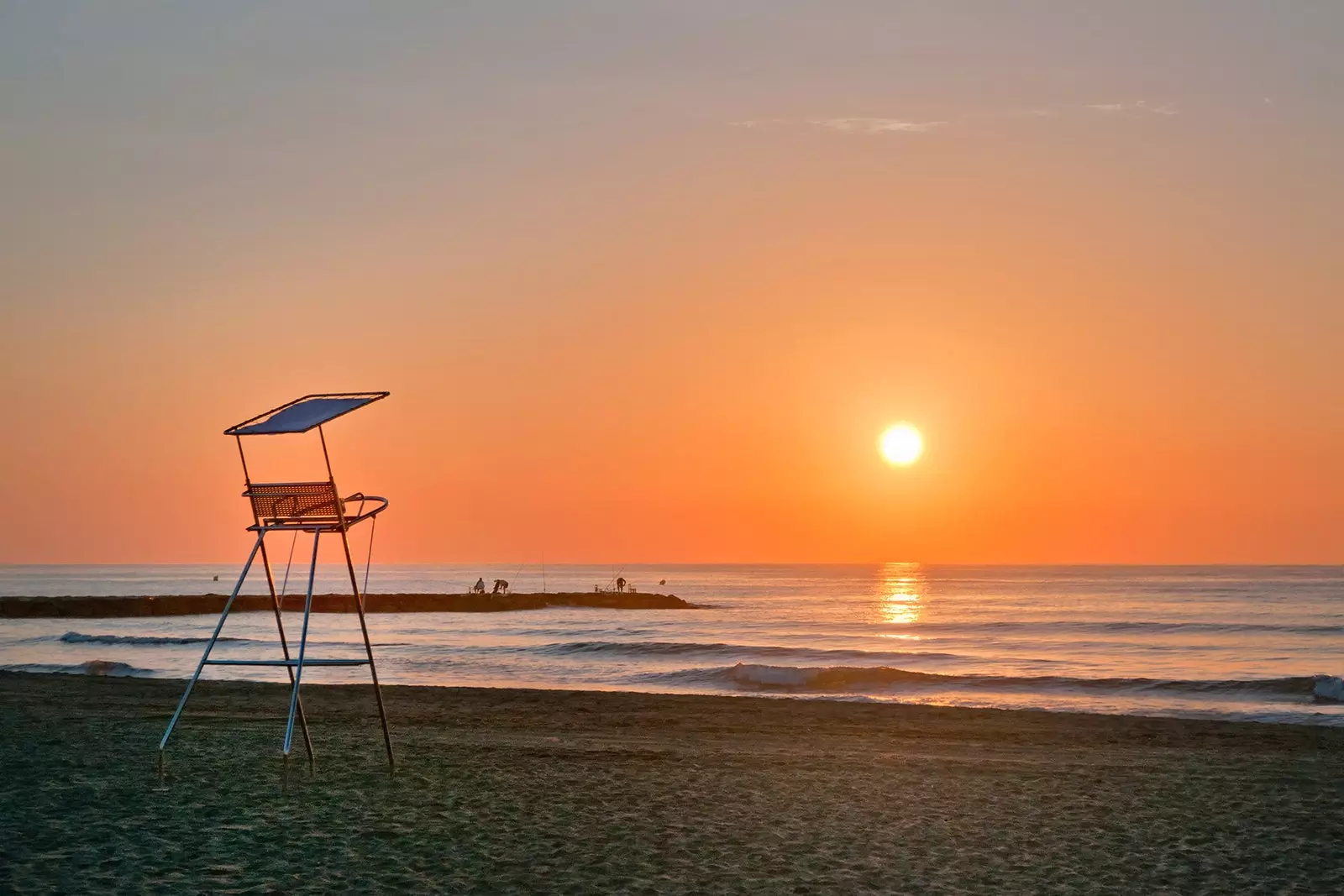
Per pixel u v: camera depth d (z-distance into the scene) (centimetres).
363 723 1736
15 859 796
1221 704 2473
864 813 1080
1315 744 1723
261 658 3541
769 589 16162
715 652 3784
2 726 1591
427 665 3356
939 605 10488
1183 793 1238
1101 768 1422
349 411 1044
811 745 1620
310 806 1023
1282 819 1091
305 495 1102
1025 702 2502
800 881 813
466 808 1043
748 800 1134
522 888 768
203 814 974
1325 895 813
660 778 1266
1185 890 820
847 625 6719
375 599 8975
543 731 1719
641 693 2406
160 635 5094
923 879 830
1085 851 939
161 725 1633
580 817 1020
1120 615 8062
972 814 1091
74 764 1238
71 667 2992
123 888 734
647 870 830
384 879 779
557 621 7481
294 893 736
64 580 19525
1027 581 19925
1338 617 7431
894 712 2091
